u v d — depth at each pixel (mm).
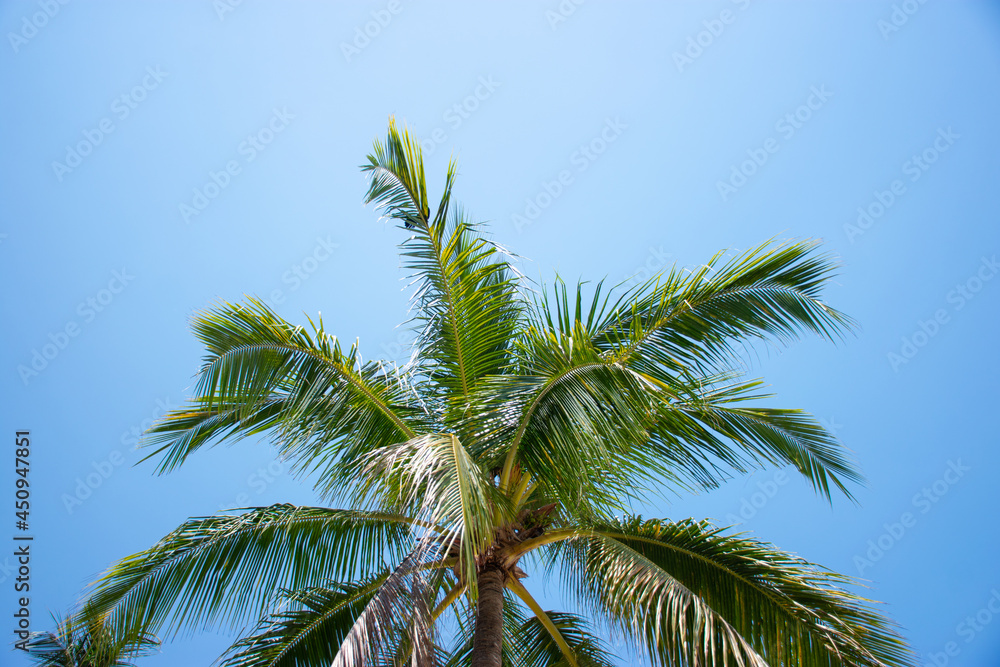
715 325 7113
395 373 7469
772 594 6641
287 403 7285
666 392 5941
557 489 6641
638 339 6875
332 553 7383
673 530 7223
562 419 6262
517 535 7406
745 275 7102
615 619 6492
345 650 5066
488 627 6715
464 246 8531
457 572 7188
